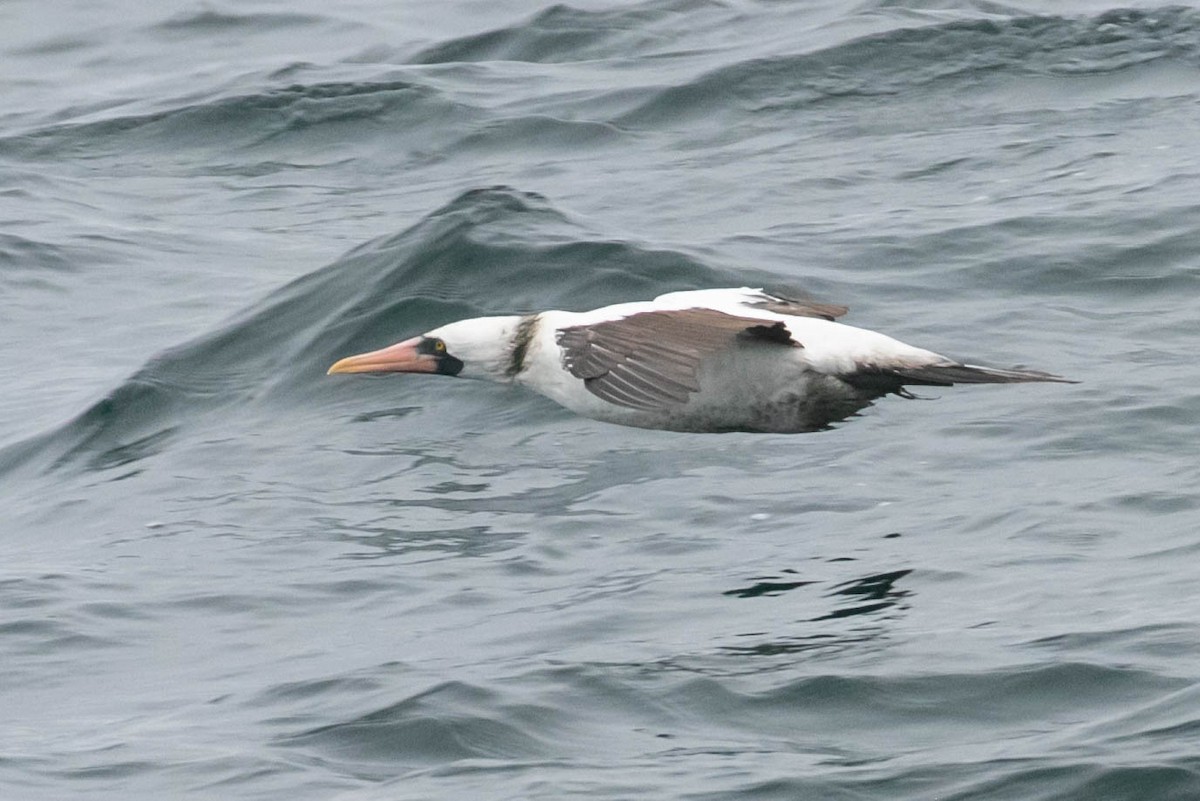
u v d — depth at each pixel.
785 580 14.03
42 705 13.05
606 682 12.36
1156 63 29.12
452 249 21.20
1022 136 26.81
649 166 27.44
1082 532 14.39
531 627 13.50
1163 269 20.59
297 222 27.36
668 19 34.62
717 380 14.02
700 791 10.89
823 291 20.70
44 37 40.56
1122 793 10.50
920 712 11.73
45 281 25.27
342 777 11.37
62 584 15.08
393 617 14.05
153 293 24.64
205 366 20.03
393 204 27.69
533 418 17.91
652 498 15.85
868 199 24.61
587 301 20.36
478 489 16.47
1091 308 19.84
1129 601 12.95
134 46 39.81
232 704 12.64
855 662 12.40
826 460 16.30
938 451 16.25
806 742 11.53
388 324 20.06
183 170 30.48
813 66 30.41
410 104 31.11
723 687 12.21
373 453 17.56
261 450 17.92
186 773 11.57
